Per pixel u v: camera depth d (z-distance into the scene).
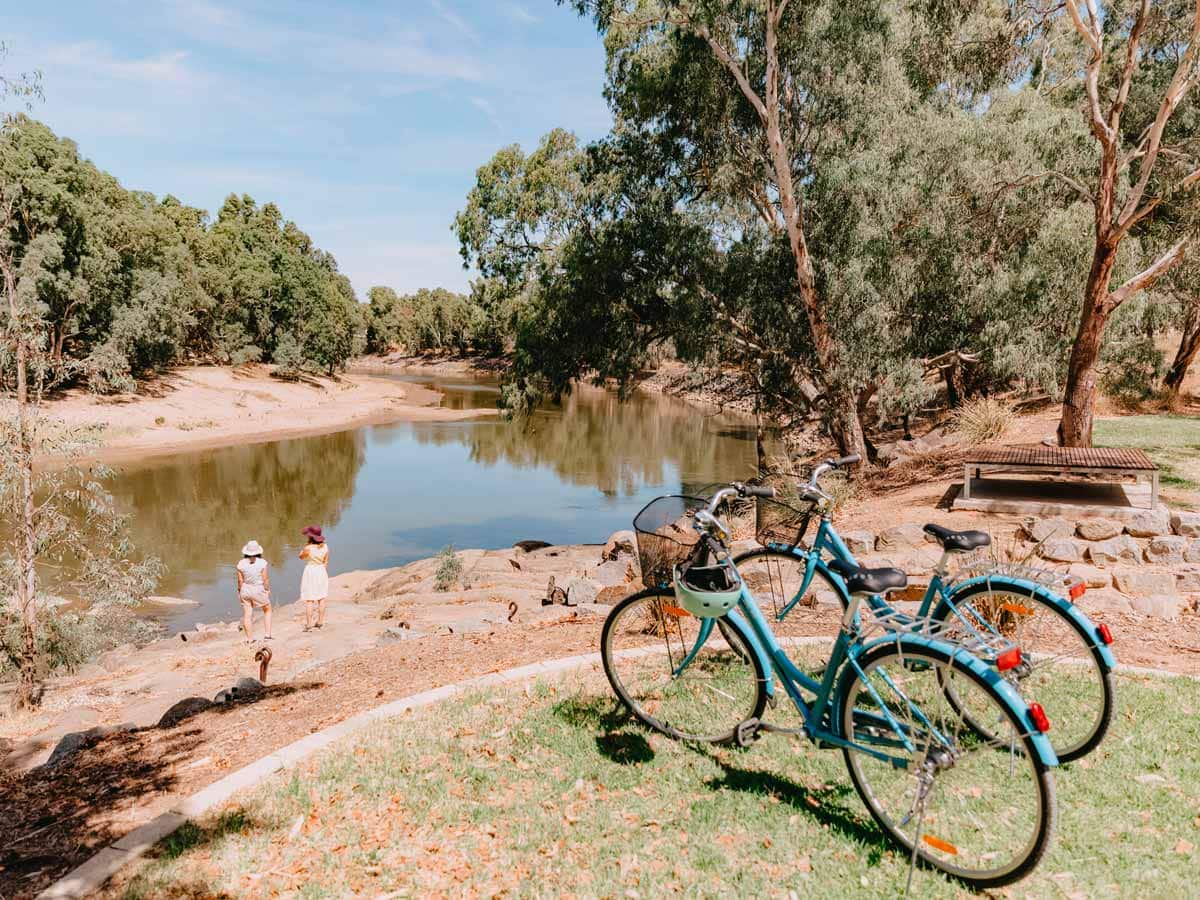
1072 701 4.76
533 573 16.61
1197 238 15.98
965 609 4.41
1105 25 19.38
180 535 27.88
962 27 18.80
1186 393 28.25
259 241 99.00
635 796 4.08
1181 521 8.41
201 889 3.53
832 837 3.63
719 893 3.29
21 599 10.52
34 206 46.94
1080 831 3.54
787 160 19.42
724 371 25.78
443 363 144.75
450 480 38.53
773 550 5.02
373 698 6.01
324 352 89.62
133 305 57.91
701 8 18.28
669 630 5.53
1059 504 10.71
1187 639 6.15
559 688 5.54
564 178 23.77
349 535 27.94
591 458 44.81
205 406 60.38
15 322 10.41
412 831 3.90
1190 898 3.12
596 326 23.58
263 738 5.53
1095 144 19.08
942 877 3.33
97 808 4.68
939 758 3.33
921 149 18.88
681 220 21.20
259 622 14.92
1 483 10.38
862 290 18.58
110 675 11.28
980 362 22.69
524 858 3.62
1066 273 18.48
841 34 18.75
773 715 4.79
